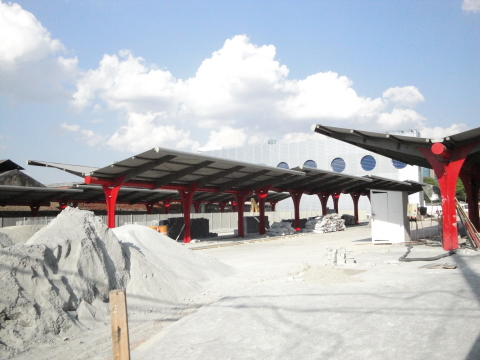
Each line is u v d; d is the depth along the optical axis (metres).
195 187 29.55
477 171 25.25
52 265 7.79
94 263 8.55
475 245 16.30
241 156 75.00
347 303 7.58
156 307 9.08
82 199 39.06
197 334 6.45
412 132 63.97
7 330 6.20
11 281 6.65
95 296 8.26
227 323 6.89
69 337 6.79
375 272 11.39
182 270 11.96
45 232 8.57
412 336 5.50
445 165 16.52
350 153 66.38
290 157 70.81
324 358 5.02
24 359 5.78
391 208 22.73
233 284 11.74
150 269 10.20
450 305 6.93
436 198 79.69
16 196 33.09
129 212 51.59
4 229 16.14
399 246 20.48
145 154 22.34
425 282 9.25
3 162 54.03
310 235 35.41
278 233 35.53
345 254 13.73
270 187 36.41
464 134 15.33
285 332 6.15
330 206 71.75
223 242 29.52
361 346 5.30
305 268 13.29
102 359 5.85
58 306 7.11
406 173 62.84
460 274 10.10
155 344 6.13
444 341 5.21
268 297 8.57
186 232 29.55
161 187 27.91
